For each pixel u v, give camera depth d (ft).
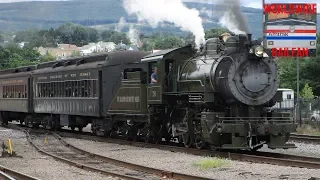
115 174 42.29
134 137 75.66
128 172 45.57
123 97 75.25
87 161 54.34
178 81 63.52
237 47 56.80
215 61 57.11
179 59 65.82
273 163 47.91
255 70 56.49
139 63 75.87
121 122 79.36
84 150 62.44
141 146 69.00
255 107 57.00
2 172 44.04
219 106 58.23
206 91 57.31
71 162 50.96
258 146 57.98
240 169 44.42
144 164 50.47
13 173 44.50
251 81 56.18
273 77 57.36
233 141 54.60
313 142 71.87
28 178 41.14
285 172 42.19
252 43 57.16
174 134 65.31
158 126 70.59
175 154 57.72
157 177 41.96
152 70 69.77
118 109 76.64
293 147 55.88
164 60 65.87
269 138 56.34
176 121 66.03
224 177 40.57
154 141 71.05
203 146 59.47
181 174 40.14
